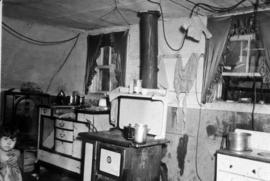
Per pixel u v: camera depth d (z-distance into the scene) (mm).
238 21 3588
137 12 4031
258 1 3236
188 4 3494
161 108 3578
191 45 4004
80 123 4211
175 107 4105
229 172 2947
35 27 5074
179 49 4125
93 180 3326
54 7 4070
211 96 3766
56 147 4484
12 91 4953
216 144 3674
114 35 5074
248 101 3473
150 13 3861
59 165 4438
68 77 5703
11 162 2684
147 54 3877
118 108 4008
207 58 3830
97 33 5430
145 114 3721
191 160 3908
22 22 4914
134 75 4738
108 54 5199
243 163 2855
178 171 4027
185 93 4020
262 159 2717
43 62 5336
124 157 3039
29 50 5094
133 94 3732
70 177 4395
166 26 4285
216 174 3039
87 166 3482
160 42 4340
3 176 2570
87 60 5551
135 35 4777
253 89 3459
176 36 4180
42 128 4707
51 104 4930
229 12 3668
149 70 3879
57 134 4477
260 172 2740
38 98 5117
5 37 4770
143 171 3264
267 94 3338
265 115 3291
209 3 3404
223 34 3707
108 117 4273
